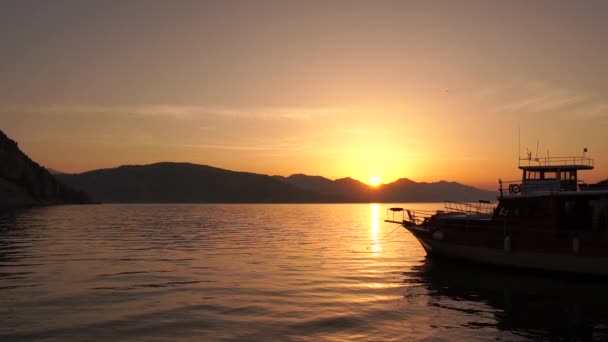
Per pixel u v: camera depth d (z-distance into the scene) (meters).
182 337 17.09
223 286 26.33
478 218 38.22
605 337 17.56
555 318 20.25
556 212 29.92
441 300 23.47
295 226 87.94
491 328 18.61
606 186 32.72
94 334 17.41
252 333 17.62
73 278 28.66
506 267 32.16
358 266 34.53
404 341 16.89
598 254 27.95
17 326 18.33
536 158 35.03
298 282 27.67
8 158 183.00
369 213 181.38
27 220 92.62
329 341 16.78
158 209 193.25
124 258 38.12
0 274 29.95
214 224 91.31
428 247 39.03
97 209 174.62
